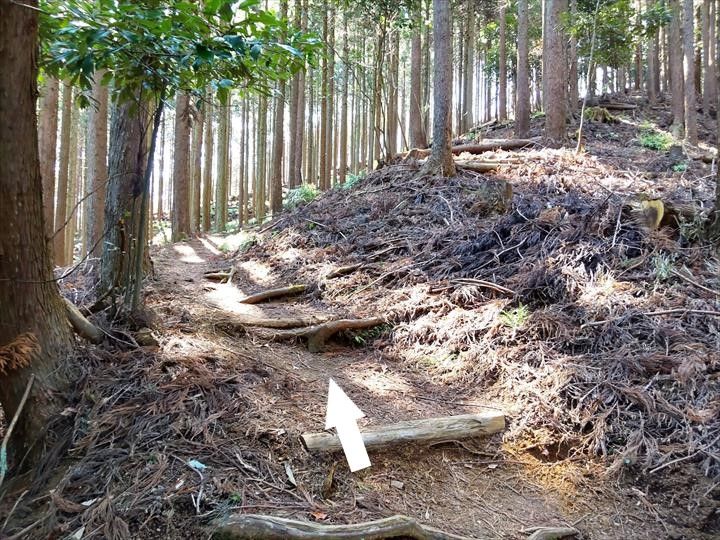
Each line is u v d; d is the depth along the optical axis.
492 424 3.29
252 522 2.15
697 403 3.13
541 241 5.34
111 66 2.89
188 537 2.13
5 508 2.30
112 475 2.39
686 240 4.91
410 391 3.87
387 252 6.45
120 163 4.12
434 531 2.38
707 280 4.29
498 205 6.55
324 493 2.55
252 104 21.33
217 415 2.87
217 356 3.66
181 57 2.69
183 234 12.59
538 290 4.64
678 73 14.32
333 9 12.99
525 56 13.15
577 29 10.85
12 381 2.62
